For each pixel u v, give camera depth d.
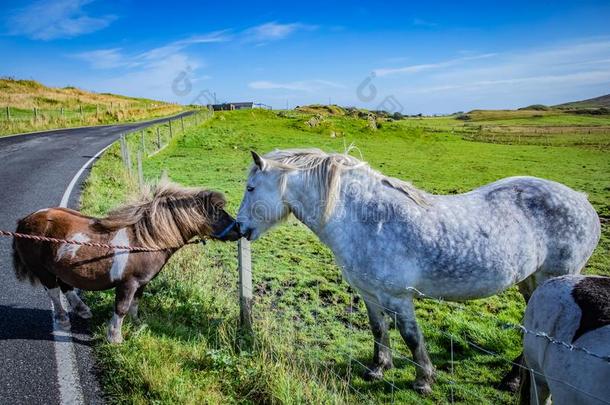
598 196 15.95
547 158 28.64
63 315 4.81
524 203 4.29
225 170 18.84
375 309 4.46
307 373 4.21
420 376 4.36
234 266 7.51
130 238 4.55
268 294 6.75
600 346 2.59
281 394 3.75
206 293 5.70
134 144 23.17
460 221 4.11
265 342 4.66
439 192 16.72
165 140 27.31
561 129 62.59
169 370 3.98
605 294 2.94
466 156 28.98
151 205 4.70
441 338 5.58
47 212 4.68
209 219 4.86
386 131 42.53
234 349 4.61
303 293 6.85
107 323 4.84
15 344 4.45
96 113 41.78
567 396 2.75
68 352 4.36
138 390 3.76
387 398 4.29
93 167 14.62
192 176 17.05
